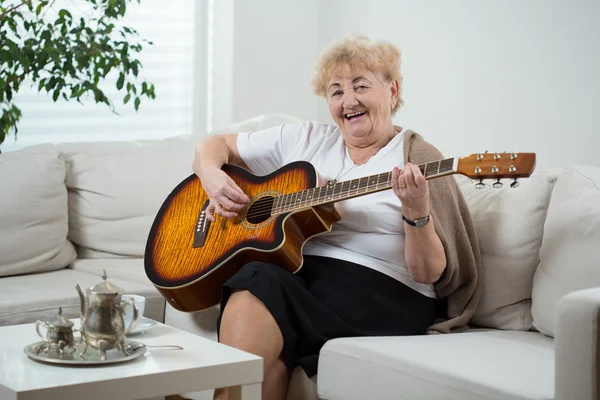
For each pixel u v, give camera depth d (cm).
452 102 408
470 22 396
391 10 436
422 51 422
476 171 206
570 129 357
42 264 306
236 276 225
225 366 180
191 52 464
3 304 258
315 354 224
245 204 251
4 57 337
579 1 351
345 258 244
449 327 238
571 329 172
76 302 270
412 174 214
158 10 453
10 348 191
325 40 476
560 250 226
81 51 346
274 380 220
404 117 436
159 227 262
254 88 461
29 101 419
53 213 311
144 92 371
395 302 239
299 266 238
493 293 243
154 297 281
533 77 371
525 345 215
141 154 335
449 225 239
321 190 235
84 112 434
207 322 253
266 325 217
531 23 370
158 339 199
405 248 231
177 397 248
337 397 211
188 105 466
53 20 413
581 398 171
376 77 250
